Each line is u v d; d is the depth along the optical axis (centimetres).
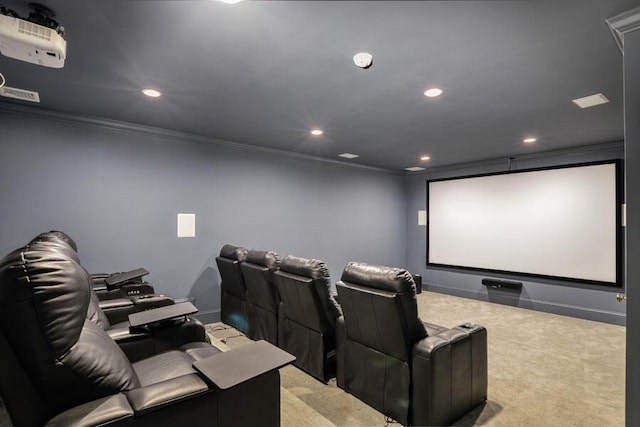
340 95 271
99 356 122
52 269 107
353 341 236
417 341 198
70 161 334
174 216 399
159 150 389
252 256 323
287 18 166
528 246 514
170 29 177
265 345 161
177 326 225
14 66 223
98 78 242
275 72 229
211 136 412
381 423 208
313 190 545
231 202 448
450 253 621
